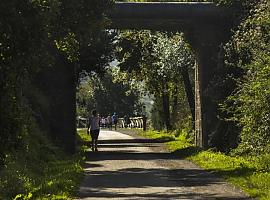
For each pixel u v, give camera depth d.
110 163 51.81
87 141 93.88
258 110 46.25
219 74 63.69
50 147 55.22
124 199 30.03
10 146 24.44
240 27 60.12
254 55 51.47
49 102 63.44
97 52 81.75
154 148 74.88
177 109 122.88
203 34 67.44
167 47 96.94
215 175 40.97
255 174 38.34
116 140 98.88
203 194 31.62
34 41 25.80
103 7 49.59
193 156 56.31
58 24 46.31
